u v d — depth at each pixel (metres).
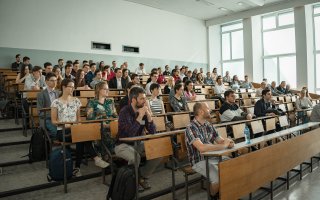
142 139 2.47
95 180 3.06
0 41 6.87
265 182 2.63
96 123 2.99
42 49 7.49
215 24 11.78
